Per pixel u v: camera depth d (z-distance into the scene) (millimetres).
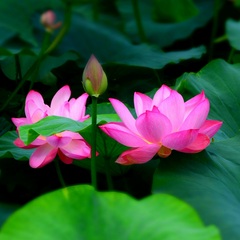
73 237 1938
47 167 2662
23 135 2295
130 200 1996
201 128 2324
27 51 2938
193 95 2670
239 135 2467
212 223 2117
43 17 2943
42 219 1960
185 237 1933
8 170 2639
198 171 2287
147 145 2256
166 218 1969
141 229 1951
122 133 2260
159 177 2260
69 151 2352
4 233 1937
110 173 2482
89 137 2340
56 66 3086
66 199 1995
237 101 2688
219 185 2264
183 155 2318
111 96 3059
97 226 1955
